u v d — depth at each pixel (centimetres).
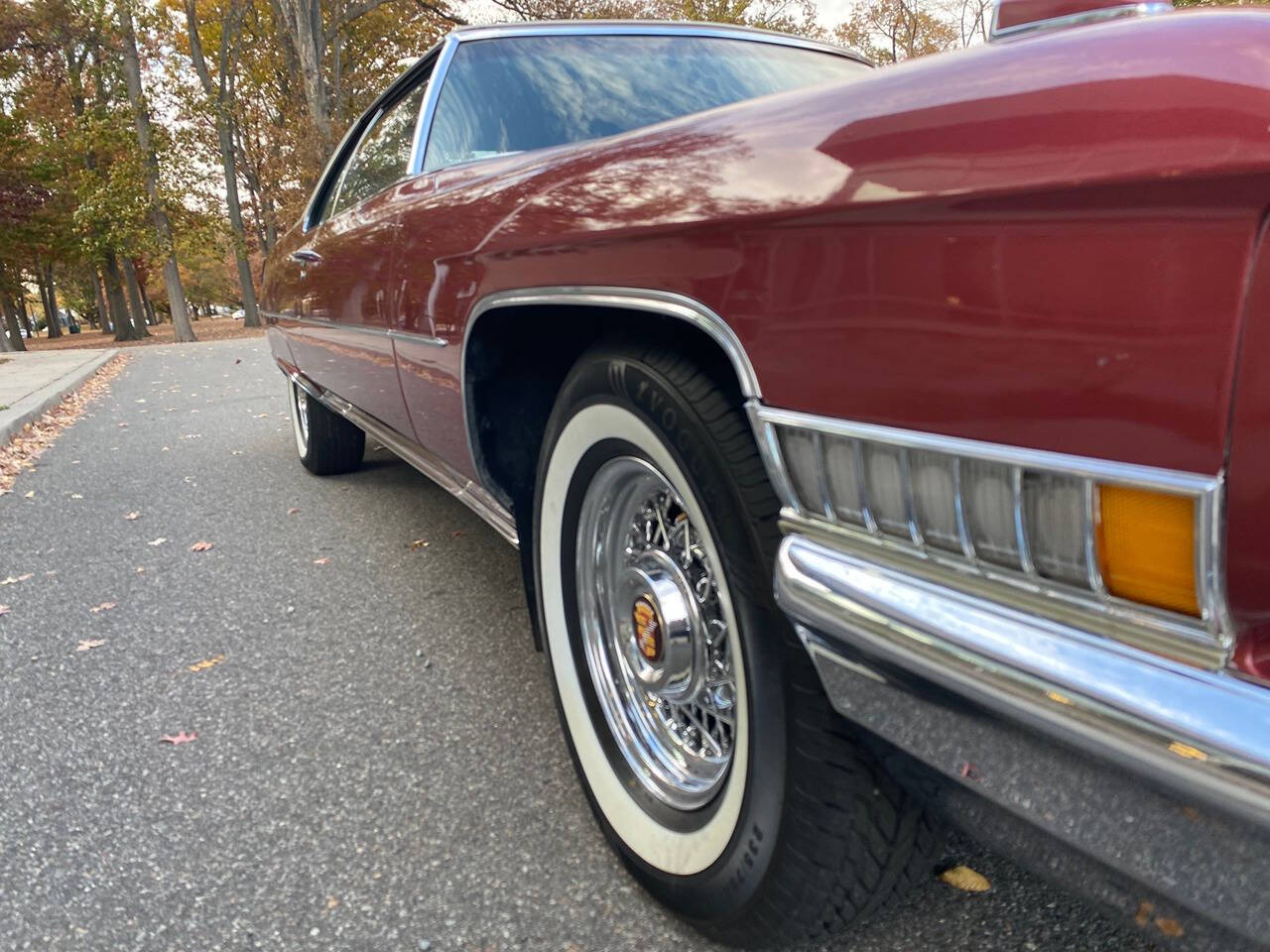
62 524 425
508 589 310
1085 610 77
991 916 150
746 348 107
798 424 101
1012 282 76
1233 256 63
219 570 344
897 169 84
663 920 154
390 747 213
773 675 115
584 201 136
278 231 3184
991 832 95
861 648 95
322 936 154
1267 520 65
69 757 215
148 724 229
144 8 2420
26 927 159
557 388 199
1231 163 61
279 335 468
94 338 4272
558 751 208
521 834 179
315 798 194
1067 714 75
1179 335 66
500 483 199
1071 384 73
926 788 100
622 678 167
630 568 161
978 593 85
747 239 104
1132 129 66
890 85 89
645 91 245
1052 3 80
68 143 2400
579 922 154
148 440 652
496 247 165
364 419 335
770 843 121
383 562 343
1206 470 67
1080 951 141
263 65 2928
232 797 196
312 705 235
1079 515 75
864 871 122
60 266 4750
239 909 161
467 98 246
